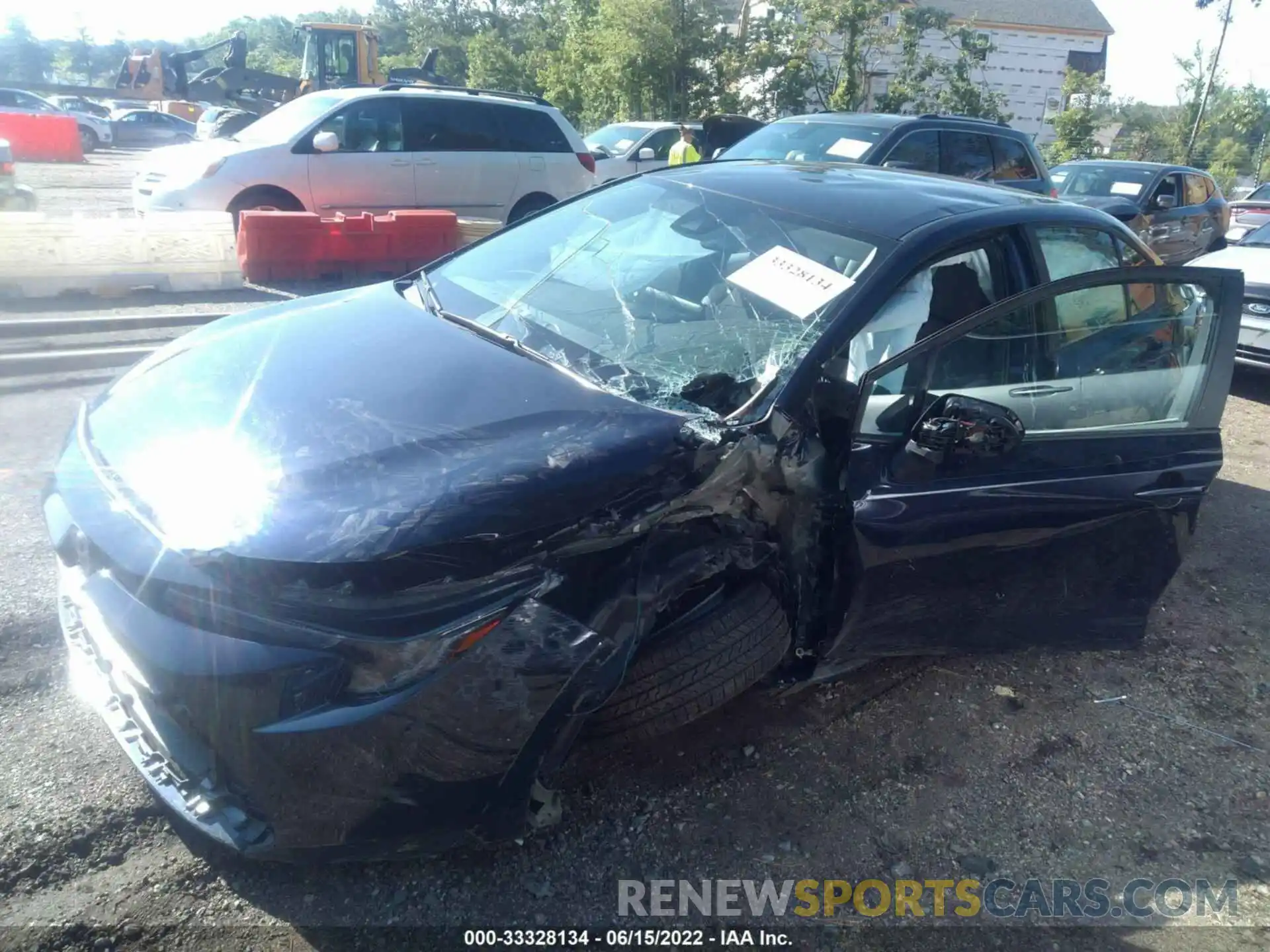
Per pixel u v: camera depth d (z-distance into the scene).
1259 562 4.63
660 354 2.79
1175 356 3.31
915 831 2.71
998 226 3.12
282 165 9.21
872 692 3.29
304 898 2.27
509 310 3.10
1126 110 48.56
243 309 7.75
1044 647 3.27
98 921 2.15
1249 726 3.37
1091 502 3.03
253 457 2.23
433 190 10.05
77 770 2.56
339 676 1.92
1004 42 34.59
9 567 3.47
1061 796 2.91
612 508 2.17
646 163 14.13
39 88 43.66
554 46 40.28
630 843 2.54
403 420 2.34
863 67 26.25
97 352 6.11
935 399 2.81
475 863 2.42
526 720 2.05
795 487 2.53
